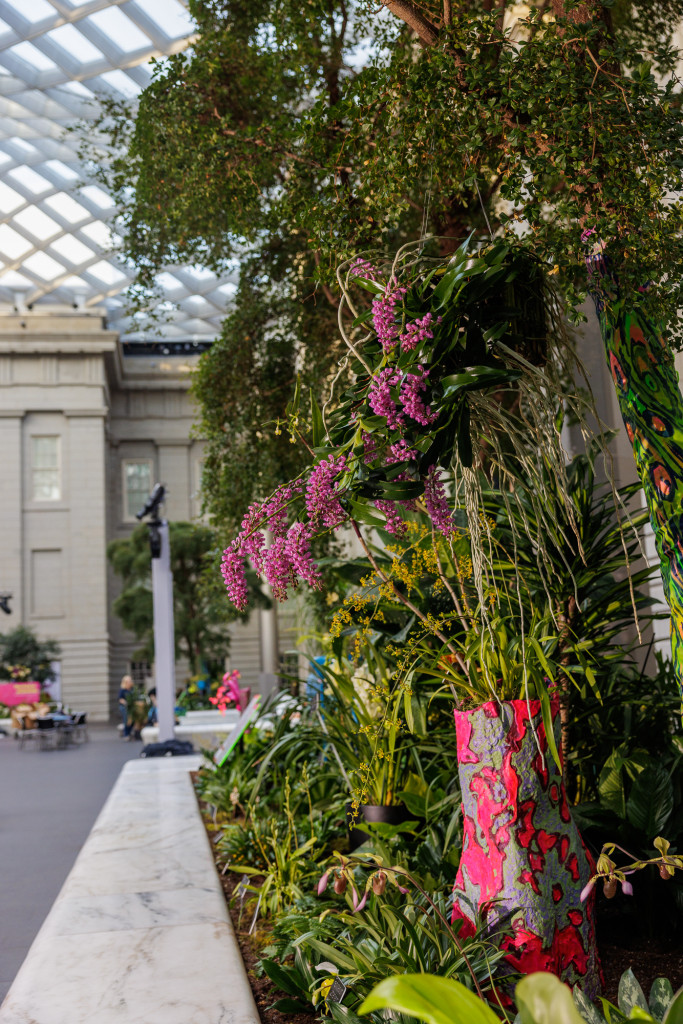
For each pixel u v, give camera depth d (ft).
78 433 96.48
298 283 17.62
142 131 14.62
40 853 16.24
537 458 6.72
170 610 35.01
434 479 5.86
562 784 6.22
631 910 7.66
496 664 6.39
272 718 15.48
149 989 6.68
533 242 6.70
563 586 8.13
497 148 7.63
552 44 6.70
